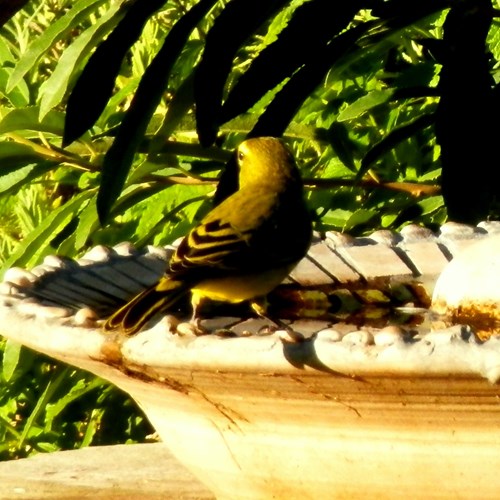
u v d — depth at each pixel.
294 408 5.12
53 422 11.08
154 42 11.31
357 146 10.23
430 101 10.05
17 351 9.57
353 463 5.18
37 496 7.32
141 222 10.27
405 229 7.94
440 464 5.04
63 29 8.05
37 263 10.25
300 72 7.83
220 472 5.70
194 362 5.04
